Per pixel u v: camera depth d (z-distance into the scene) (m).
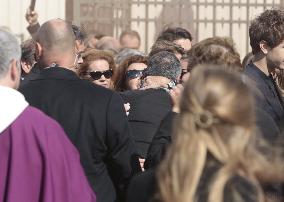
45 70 13.49
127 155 13.38
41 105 13.21
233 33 36.81
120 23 36.09
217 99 8.58
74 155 11.67
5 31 11.73
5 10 31.89
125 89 19.16
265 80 14.53
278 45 14.75
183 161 8.45
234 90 8.63
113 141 13.27
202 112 8.55
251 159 8.61
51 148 11.41
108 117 13.21
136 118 15.76
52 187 11.30
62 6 32.47
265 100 14.20
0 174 11.27
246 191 8.42
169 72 15.87
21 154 11.30
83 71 18.86
